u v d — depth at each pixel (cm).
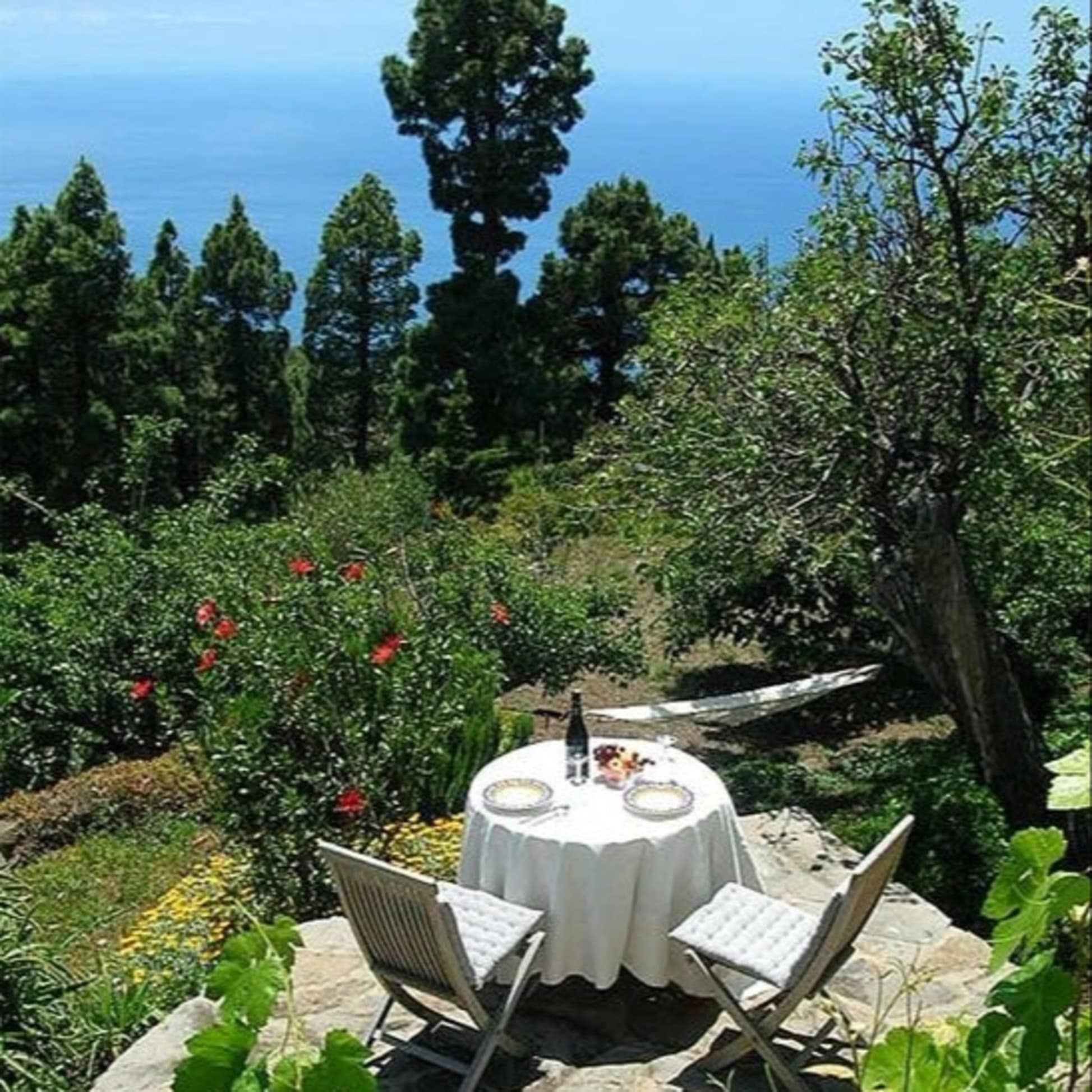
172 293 2953
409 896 422
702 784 530
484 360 2686
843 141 805
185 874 837
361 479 1747
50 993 517
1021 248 790
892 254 810
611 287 2841
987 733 850
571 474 1834
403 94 2781
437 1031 491
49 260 2498
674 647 1412
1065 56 778
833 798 984
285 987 237
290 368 3022
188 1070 228
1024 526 951
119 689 1092
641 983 523
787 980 434
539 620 1249
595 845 480
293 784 699
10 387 2511
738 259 1121
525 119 2792
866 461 819
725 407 856
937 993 527
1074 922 203
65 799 928
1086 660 1093
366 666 721
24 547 2416
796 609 1338
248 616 756
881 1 772
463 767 786
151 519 1386
